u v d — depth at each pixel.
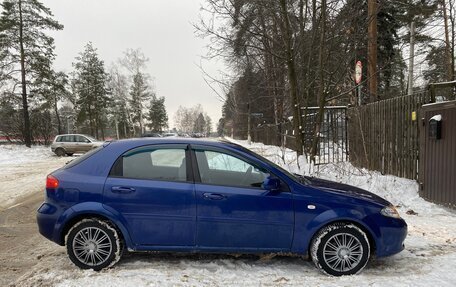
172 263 4.98
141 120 71.25
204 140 5.07
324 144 12.37
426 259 5.12
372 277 4.51
